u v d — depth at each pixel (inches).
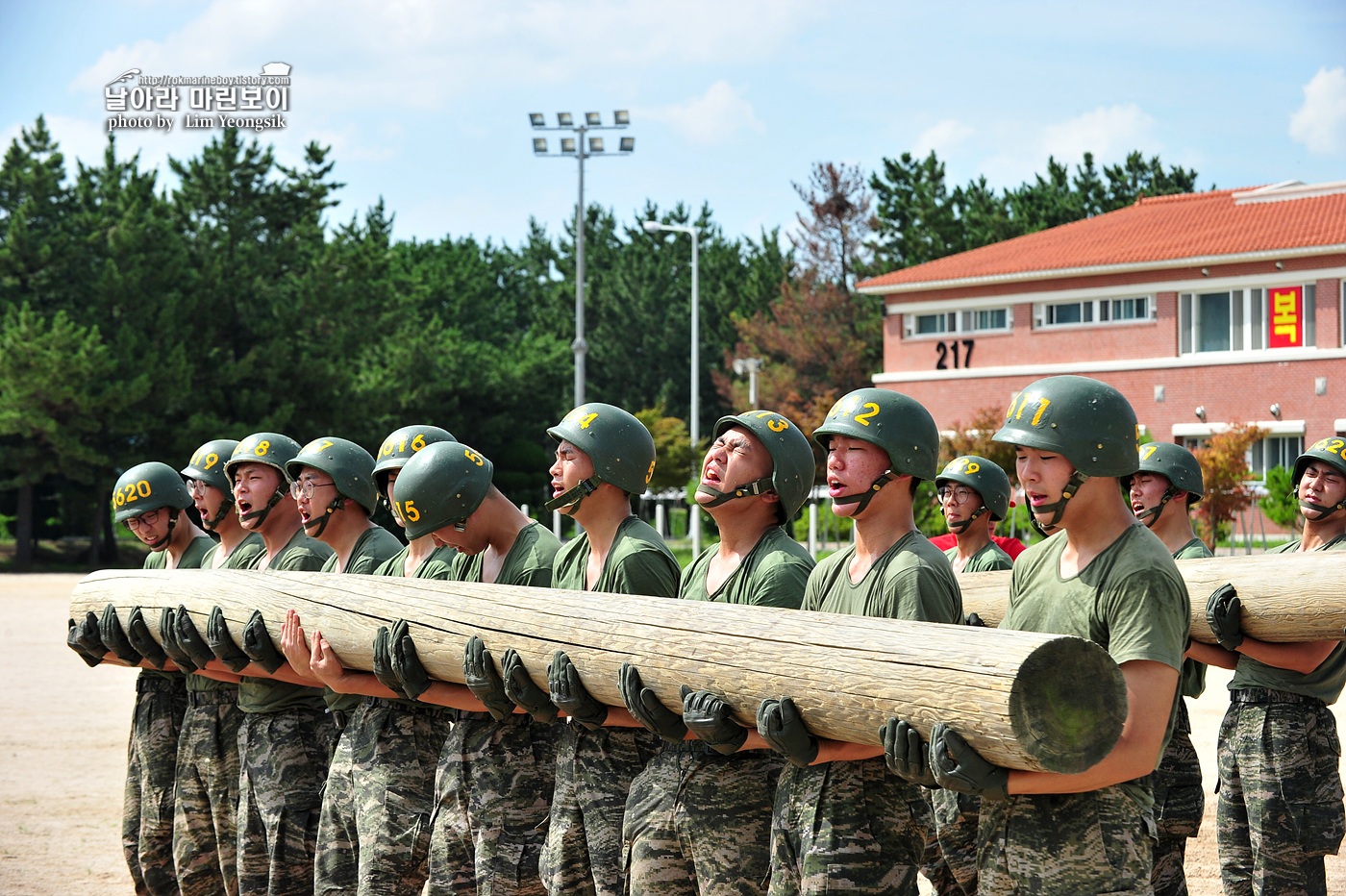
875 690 140.4
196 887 265.9
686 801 187.3
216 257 1600.6
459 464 223.5
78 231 1582.2
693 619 165.0
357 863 227.9
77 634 280.7
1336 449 257.0
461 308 3063.5
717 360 2706.7
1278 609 210.7
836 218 2519.7
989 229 2448.3
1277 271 1395.2
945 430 1609.3
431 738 227.9
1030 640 131.2
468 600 198.4
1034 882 151.3
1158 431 1457.9
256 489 271.9
